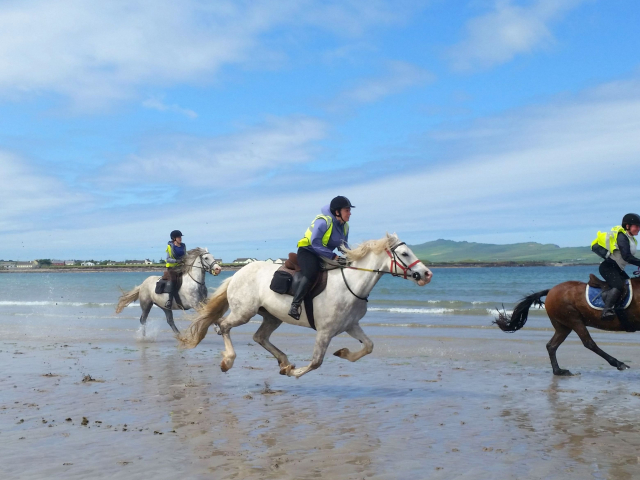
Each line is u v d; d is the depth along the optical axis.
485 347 13.36
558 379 9.50
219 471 5.12
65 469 5.16
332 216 8.02
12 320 21.67
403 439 6.09
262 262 8.69
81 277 109.88
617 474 5.00
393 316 21.78
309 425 6.66
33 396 8.23
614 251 9.06
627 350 12.75
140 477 4.96
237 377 9.77
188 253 14.84
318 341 7.91
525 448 5.77
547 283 54.47
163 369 10.62
